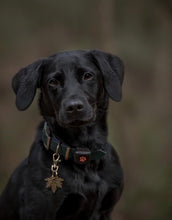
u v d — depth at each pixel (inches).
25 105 167.6
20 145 423.5
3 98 449.4
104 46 445.1
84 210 164.7
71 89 160.4
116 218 386.3
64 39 477.1
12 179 179.0
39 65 169.3
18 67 465.4
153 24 493.4
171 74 479.5
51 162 161.6
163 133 438.6
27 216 161.8
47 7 476.7
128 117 435.8
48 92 166.1
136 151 418.0
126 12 486.9
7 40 474.3
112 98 168.1
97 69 168.9
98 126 170.9
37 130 175.0
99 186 164.4
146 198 399.2
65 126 160.7
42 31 483.2
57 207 159.0
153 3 485.1
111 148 174.1
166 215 387.2
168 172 411.2
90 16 462.3
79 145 167.5
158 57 483.8
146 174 408.8
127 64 459.2
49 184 157.8
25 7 479.5
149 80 474.0
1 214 182.5
